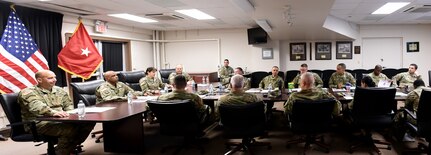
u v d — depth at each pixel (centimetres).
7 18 454
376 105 304
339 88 468
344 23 748
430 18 712
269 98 374
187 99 308
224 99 311
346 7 567
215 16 618
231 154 327
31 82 457
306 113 296
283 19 532
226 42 866
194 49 887
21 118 287
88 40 579
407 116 310
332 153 328
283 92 431
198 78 800
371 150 327
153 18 636
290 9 445
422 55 825
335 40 848
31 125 267
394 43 836
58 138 291
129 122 338
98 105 349
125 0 445
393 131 378
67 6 488
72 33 584
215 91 455
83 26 577
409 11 609
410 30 824
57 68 539
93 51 583
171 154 340
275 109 549
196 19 661
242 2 387
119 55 754
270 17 511
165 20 668
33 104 280
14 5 461
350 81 516
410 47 827
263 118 301
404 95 360
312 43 858
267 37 826
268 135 402
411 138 357
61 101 320
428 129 273
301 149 345
